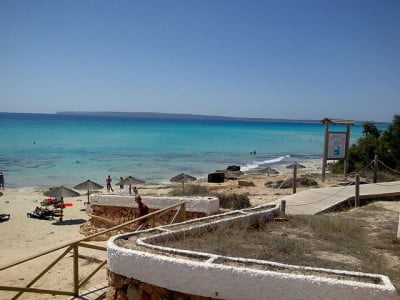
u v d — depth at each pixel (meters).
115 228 9.64
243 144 82.88
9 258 14.16
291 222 11.42
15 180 35.78
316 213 15.16
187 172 42.44
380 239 10.66
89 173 39.94
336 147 25.98
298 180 26.81
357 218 13.96
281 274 5.80
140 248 7.18
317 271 6.09
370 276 5.89
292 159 59.41
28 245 16.53
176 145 73.69
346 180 26.36
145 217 10.68
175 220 12.66
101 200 14.92
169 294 6.40
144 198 13.77
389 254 9.29
